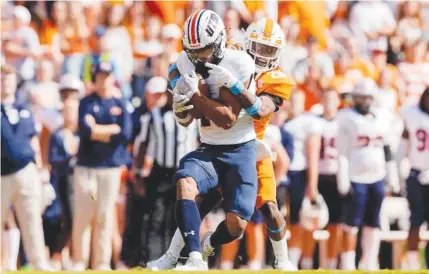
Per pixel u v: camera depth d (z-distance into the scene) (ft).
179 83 68.33
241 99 68.54
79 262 106.01
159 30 123.85
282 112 112.06
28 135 102.94
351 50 130.41
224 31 69.10
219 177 70.28
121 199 108.68
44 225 106.93
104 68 104.73
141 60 120.67
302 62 123.95
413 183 115.14
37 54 119.85
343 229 113.09
